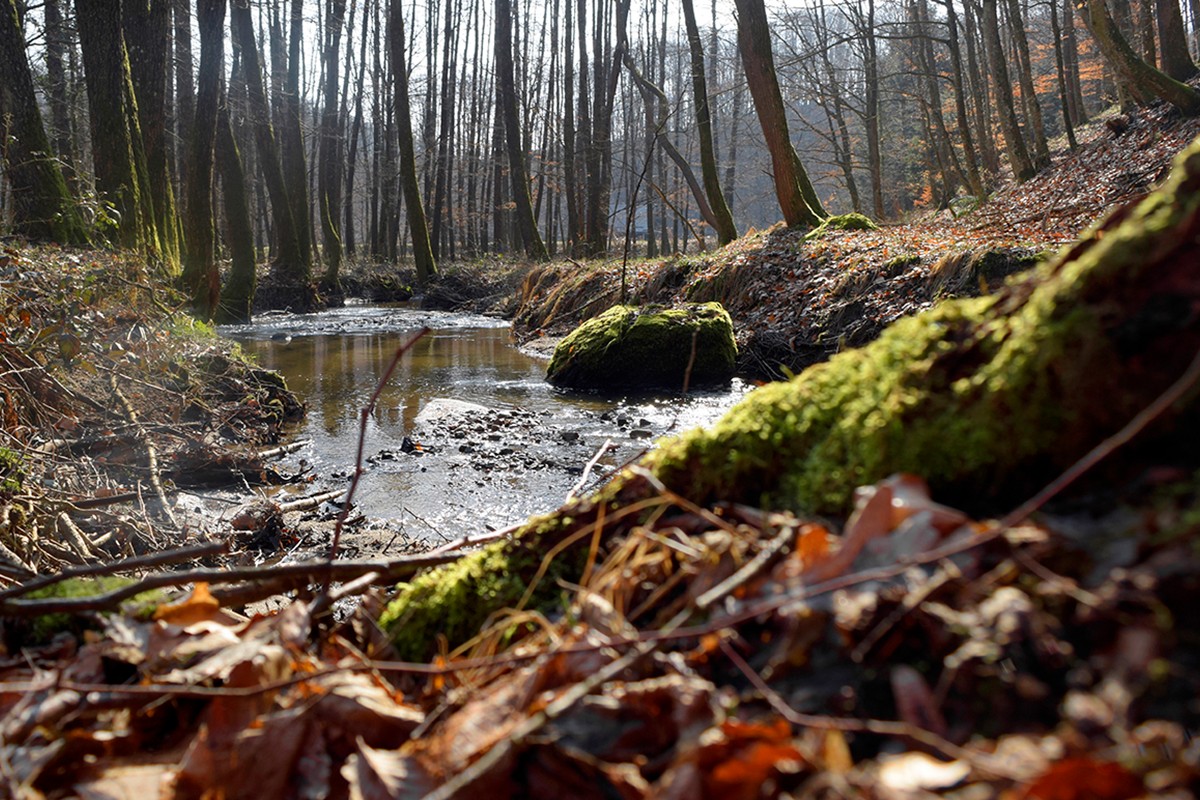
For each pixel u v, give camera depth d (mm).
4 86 12211
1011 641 1162
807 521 1639
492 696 1517
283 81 31594
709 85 43594
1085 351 1386
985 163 28719
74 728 1644
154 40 16688
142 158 15945
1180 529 1167
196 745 1549
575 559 1940
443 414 9070
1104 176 16078
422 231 28641
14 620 1979
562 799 1269
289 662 1778
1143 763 935
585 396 10477
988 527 1335
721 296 13844
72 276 7258
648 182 15539
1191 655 1048
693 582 1629
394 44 27875
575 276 18703
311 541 5113
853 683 1264
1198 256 1339
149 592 2107
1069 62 31453
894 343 1728
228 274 23062
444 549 2262
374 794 1369
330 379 11859
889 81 43812
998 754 1037
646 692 1355
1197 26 27359
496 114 43156
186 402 7078
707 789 1169
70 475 5180
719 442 1873
